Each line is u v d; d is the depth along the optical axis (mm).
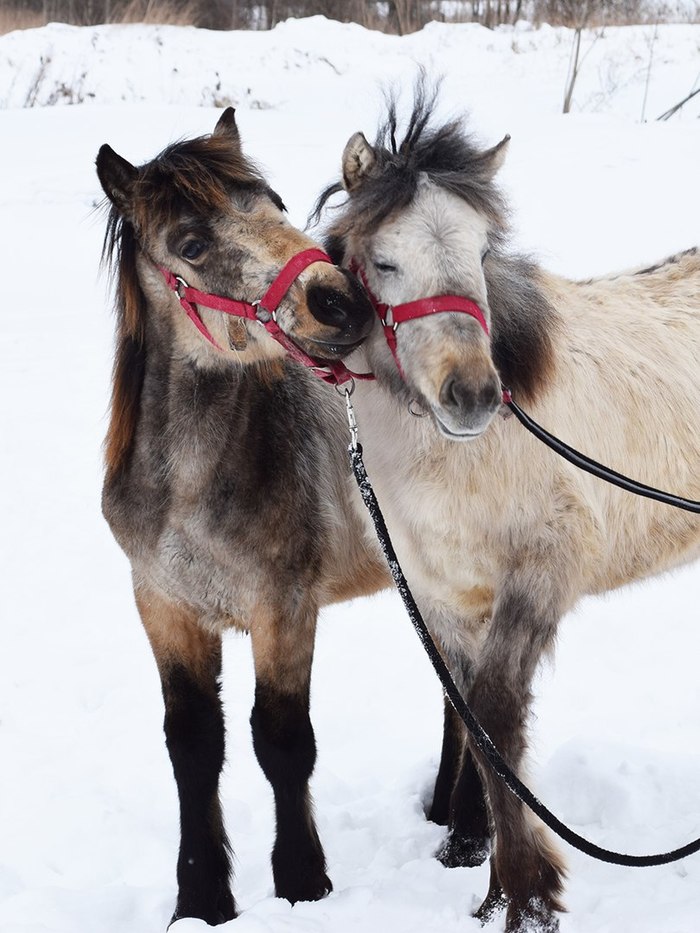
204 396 3838
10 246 12500
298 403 4090
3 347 10203
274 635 3936
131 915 4027
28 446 8414
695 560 4367
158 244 3689
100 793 4922
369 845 4387
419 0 23875
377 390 3715
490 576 3699
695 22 22500
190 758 3965
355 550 4215
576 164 13656
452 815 4258
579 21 20250
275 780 3957
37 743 5336
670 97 17141
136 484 3945
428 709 5543
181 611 4031
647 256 10781
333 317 3346
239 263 3516
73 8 23969
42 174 14141
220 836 4008
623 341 4078
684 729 5137
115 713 5574
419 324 3205
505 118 15984
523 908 3412
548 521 3604
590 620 6223
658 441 3996
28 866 4426
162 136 15281
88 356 10016
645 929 3391
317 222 3895
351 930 3596
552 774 4566
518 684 3553
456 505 3584
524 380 3557
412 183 3303
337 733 5359
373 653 6082
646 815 4316
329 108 17344
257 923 3533
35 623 6379
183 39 20891
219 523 3846
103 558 7078
